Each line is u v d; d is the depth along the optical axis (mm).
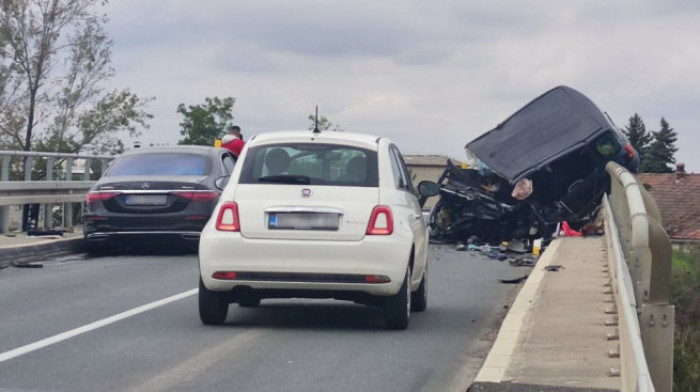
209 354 8672
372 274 9422
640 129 76000
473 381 7297
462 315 11328
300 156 9883
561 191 21781
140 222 16703
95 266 15750
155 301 11805
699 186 54531
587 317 9828
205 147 18359
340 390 7426
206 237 9617
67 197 20125
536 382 7082
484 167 22188
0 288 12945
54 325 10070
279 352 8812
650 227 7000
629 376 4719
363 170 9820
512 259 19234
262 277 9469
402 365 8367
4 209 18578
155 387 7430
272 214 9523
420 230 10742
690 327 14414
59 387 7391
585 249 17562
